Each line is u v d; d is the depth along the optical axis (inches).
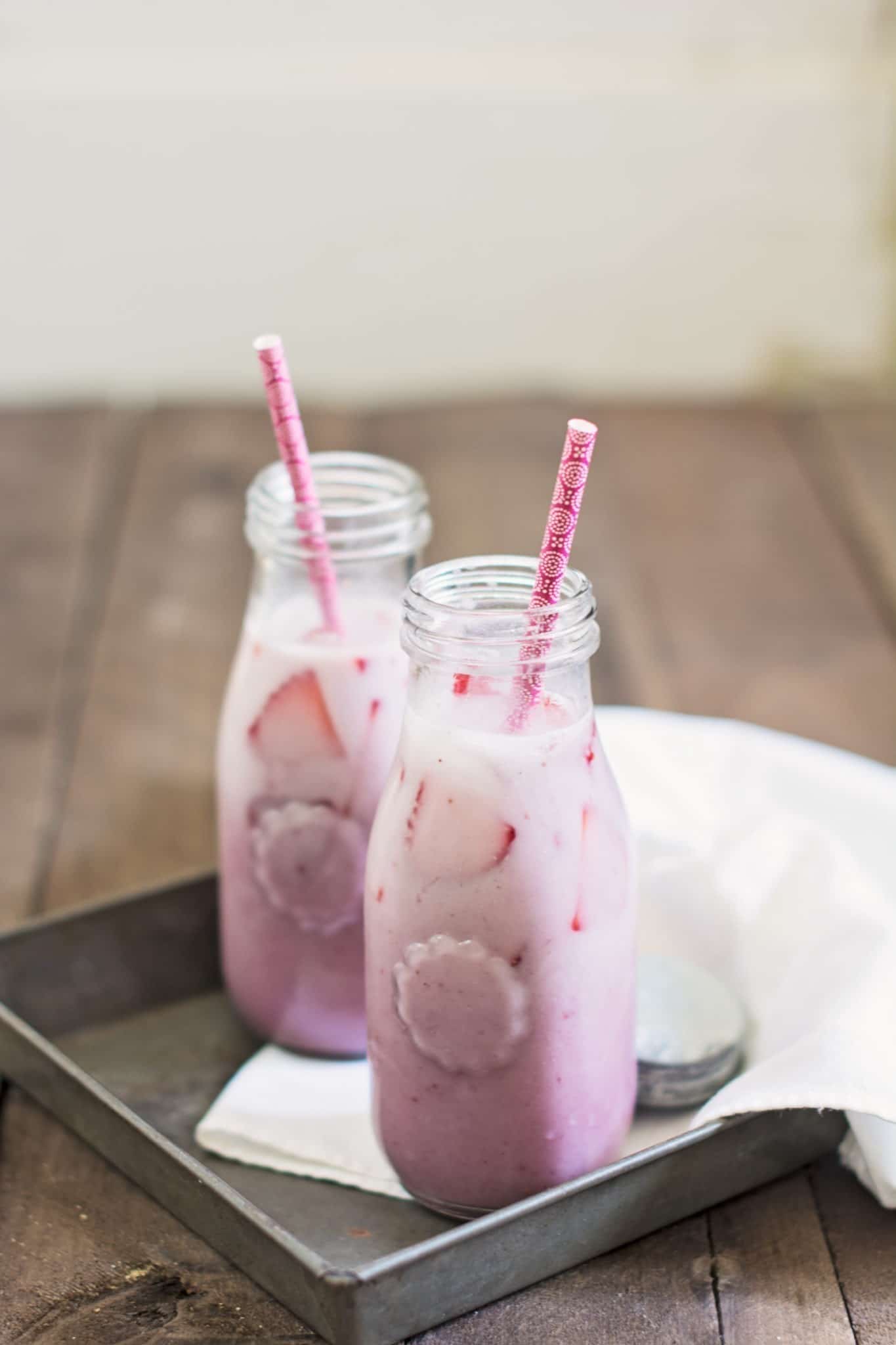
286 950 30.1
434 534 47.8
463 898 26.7
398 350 67.9
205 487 52.8
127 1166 28.1
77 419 59.2
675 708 39.4
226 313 66.9
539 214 65.9
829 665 41.2
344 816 29.6
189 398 67.9
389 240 66.0
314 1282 25.5
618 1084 27.7
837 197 65.9
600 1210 26.6
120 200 64.8
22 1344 26.3
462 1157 27.3
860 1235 27.5
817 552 48.0
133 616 44.4
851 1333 26.2
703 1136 27.0
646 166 65.3
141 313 66.7
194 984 32.3
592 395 67.5
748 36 63.4
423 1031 27.0
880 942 29.0
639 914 31.6
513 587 27.4
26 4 61.5
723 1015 29.7
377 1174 28.4
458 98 63.8
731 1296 26.6
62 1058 28.7
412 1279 25.6
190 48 62.8
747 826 31.8
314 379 68.2
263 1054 30.6
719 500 51.8
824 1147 28.3
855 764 32.5
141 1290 26.9
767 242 66.7
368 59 63.4
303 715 29.6
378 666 29.7
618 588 45.6
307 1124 29.0
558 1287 26.7
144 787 37.5
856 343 68.4
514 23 63.0
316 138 64.2
